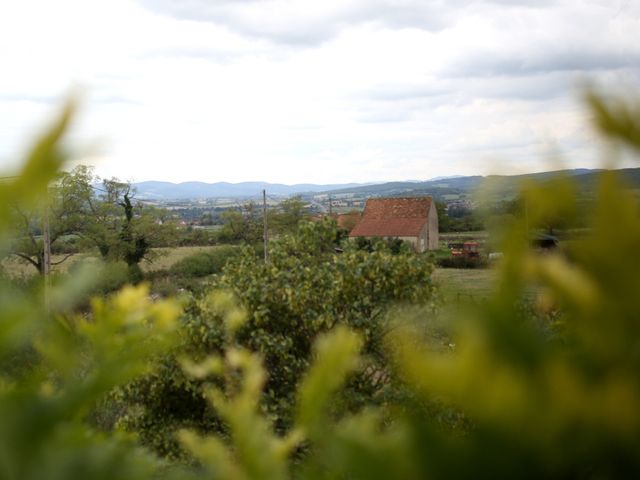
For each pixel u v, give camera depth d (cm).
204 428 798
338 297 863
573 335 28
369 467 28
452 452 26
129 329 60
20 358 40
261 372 109
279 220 4647
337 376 56
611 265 28
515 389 26
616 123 28
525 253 29
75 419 48
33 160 29
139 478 41
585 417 25
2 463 34
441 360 27
